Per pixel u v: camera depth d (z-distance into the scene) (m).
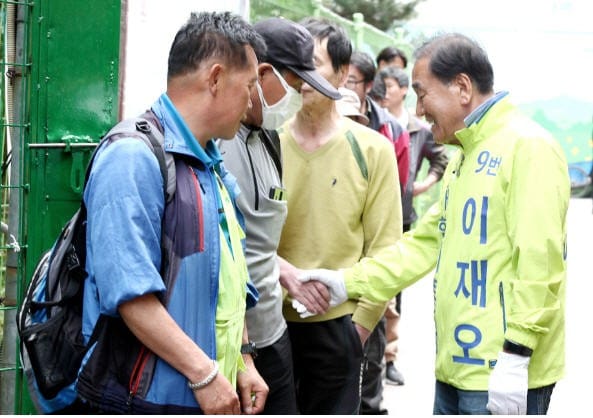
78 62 3.82
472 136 3.42
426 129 7.70
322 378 4.26
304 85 4.10
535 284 3.20
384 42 13.20
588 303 10.36
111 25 3.85
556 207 3.25
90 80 3.84
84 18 3.81
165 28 5.86
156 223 2.78
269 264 3.81
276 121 3.69
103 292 2.73
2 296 4.08
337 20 10.55
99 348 2.78
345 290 4.04
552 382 3.38
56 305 2.88
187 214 2.82
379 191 4.30
